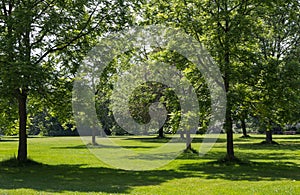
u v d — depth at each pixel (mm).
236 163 21734
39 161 24609
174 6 22453
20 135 22062
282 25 36406
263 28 23297
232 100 20219
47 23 19688
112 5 22109
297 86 20656
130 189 13953
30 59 19578
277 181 15680
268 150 32562
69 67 21562
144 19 23047
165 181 16062
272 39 37812
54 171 19359
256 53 21719
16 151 34094
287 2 22375
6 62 18609
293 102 21109
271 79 20750
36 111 24016
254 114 21875
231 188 13906
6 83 17641
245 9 21781
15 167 20578
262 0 21344
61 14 20344
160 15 22766
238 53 20953
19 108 22000
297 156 26953
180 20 22266
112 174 18328
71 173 18641
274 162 22891
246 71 20484
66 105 22000
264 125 22453
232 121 21750
